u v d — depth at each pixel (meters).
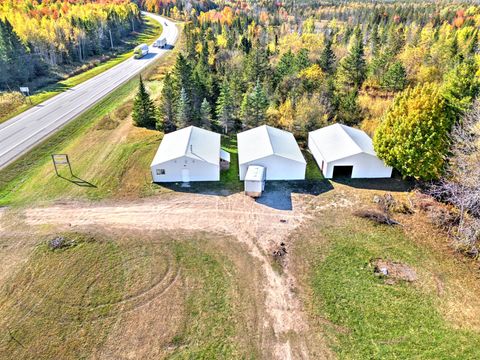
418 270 23.84
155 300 21.30
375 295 21.84
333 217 29.20
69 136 43.84
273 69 60.78
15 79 65.44
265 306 21.06
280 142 36.94
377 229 27.77
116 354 18.17
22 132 44.22
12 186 33.03
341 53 73.12
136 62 85.25
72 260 24.14
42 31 81.88
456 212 28.98
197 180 34.53
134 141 42.34
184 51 85.75
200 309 20.78
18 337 18.95
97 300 21.17
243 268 23.86
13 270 23.20
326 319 20.28
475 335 19.36
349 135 37.38
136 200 31.34
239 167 34.47
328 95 48.62
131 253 24.94
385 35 80.25
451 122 31.80
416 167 31.42
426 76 55.19
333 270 23.77
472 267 24.09
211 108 49.69
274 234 27.19
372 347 18.67
